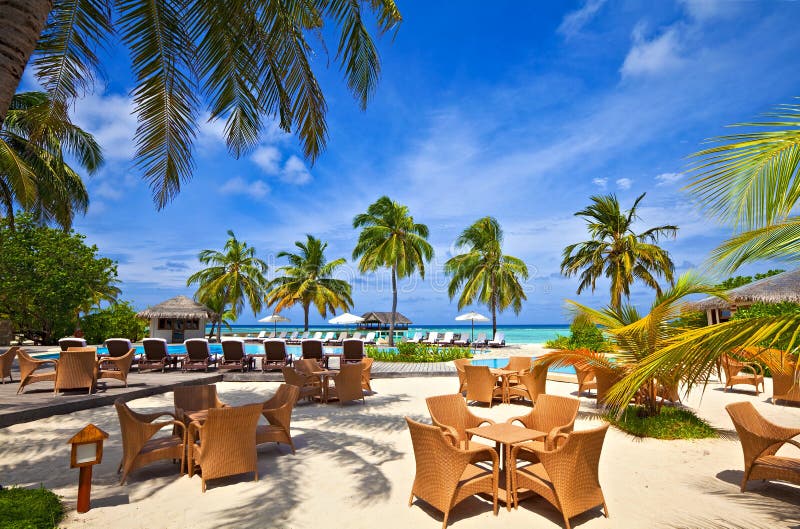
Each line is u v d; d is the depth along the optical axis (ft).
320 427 21.89
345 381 27.17
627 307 22.63
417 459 12.11
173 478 14.52
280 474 14.99
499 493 12.80
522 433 13.33
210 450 13.58
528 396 27.17
